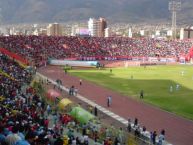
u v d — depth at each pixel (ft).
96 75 400.88
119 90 305.32
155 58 579.48
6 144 92.99
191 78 382.01
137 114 221.66
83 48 572.10
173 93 293.23
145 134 176.24
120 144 145.18
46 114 175.83
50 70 435.94
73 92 276.41
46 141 100.17
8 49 464.24
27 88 233.76
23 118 126.11
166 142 169.78
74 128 160.56
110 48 591.78
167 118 213.46
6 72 272.72
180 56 593.42
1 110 132.67
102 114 219.20
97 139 151.12
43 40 558.56
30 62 434.71
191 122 205.87
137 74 413.59
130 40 628.28
